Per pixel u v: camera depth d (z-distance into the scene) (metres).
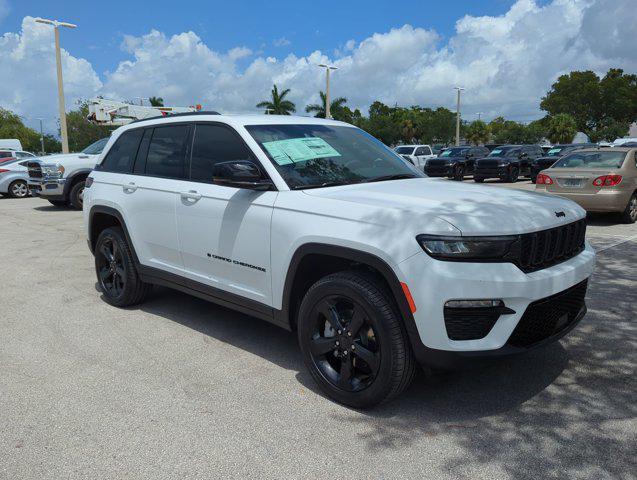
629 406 3.33
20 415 3.27
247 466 2.75
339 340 3.33
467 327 2.95
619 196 10.41
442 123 75.12
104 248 5.43
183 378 3.78
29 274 6.89
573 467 2.72
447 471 2.70
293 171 3.85
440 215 3.02
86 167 13.69
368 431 3.07
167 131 4.81
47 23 23.39
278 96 44.91
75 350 4.30
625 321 4.85
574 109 85.12
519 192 3.76
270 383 3.69
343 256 3.23
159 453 2.87
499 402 3.40
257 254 3.80
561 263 3.35
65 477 2.67
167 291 6.00
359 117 72.00
